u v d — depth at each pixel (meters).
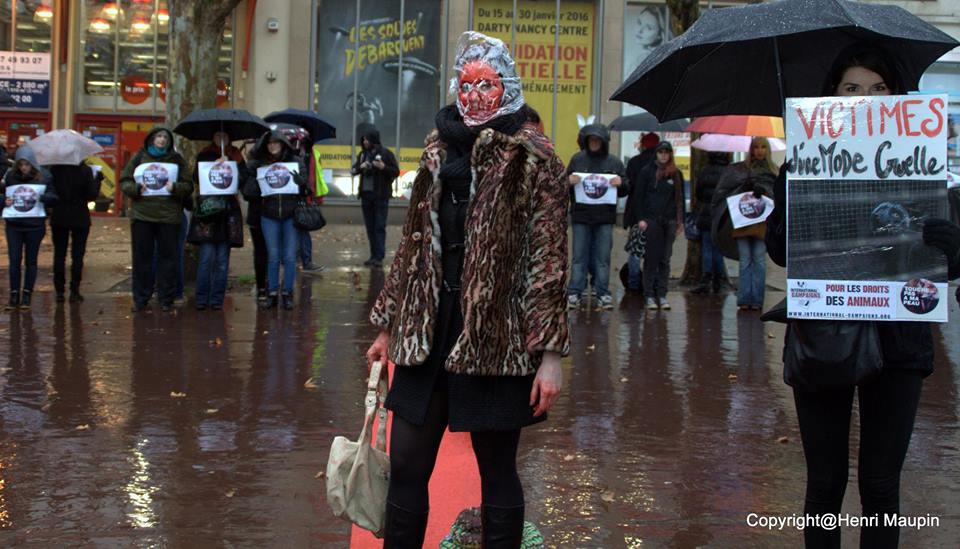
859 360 3.54
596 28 25.05
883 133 3.57
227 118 11.48
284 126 12.54
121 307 11.84
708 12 3.90
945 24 24.45
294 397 7.45
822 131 3.61
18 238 11.57
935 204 3.53
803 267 3.61
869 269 3.56
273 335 10.06
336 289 13.64
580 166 12.18
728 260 17.78
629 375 8.34
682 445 6.30
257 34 24.33
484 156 3.47
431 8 24.75
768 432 6.63
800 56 4.10
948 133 3.54
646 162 12.86
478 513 4.23
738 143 12.72
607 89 25.14
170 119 13.61
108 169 25.08
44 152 11.48
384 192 16.27
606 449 6.19
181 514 5.00
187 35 13.48
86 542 4.61
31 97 24.78
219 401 7.30
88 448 6.11
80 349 9.19
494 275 3.44
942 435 6.61
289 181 11.52
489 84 3.51
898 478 3.73
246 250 18.05
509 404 3.54
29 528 4.79
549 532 4.78
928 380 8.30
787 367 3.73
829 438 3.78
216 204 11.45
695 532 4.81
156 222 11.35
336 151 24.77
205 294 11.66
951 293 13.41
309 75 24.55
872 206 3.57
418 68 24.81
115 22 24.83
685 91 4.21
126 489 5.36
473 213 3.46
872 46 3.75
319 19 24.52
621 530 4.82
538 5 24.95
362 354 9.13
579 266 12.31
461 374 3.52
